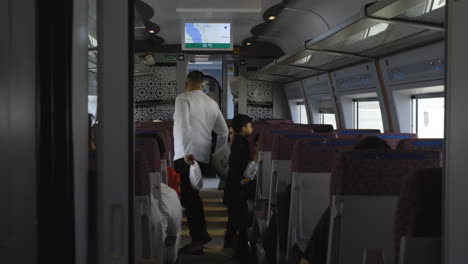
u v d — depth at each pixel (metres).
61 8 1.46
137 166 2.47
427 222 1.74
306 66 11.12
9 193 1.43
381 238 2.43
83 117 1.62
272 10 10.26
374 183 2.35
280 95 17.55
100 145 1.62
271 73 13.96
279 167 4.36
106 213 1.63
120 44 1.61
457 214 1.41
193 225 4.91
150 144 3.15
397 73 7.63
